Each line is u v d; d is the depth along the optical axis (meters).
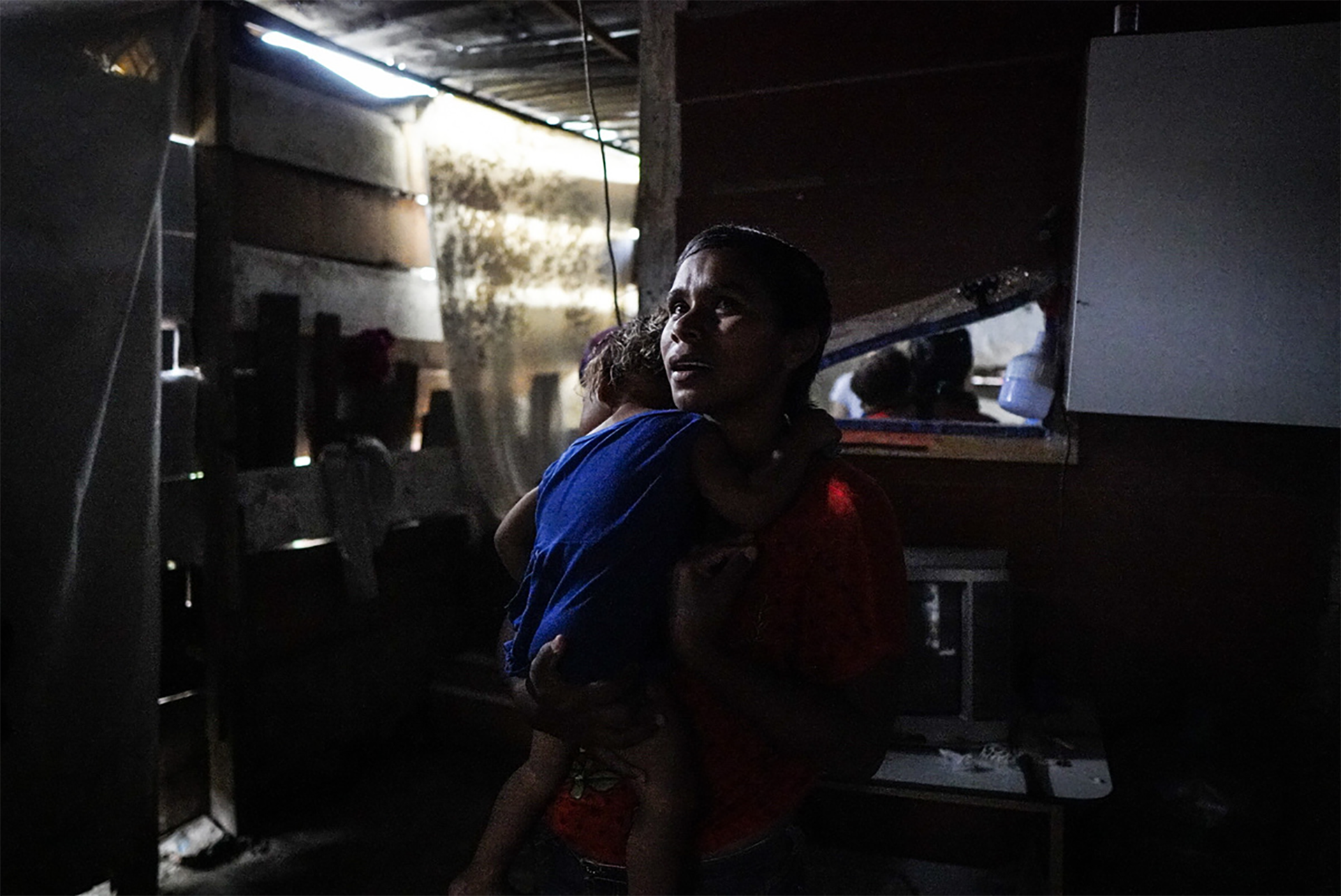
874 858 2.68
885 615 1.12
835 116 2.80
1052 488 2.66
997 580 2.33
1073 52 2.57
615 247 5.43
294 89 3.39
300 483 3.34
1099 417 2.61
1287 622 2.48
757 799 1.17
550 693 1.12
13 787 2.24
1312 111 2.19
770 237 1.22
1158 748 2.46
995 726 2.32
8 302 2.13
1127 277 2.37
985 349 3.28
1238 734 2.49
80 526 2.37
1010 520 2.71
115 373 2.43
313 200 3.48
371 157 3.80
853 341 2.81
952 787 2.11
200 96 2.96
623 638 1.14
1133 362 2.39
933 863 2.66
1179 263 2.33
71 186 2.25
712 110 2.93
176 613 3.05
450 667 3.97
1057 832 2.07
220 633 3.06
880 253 2.79
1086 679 2.66
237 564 3.05
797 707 1.08
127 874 2.56
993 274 2.69
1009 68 2.63
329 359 3.54
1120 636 2.62
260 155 3.22
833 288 2.83
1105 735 2.65
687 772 1.14
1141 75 2.30
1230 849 2.36
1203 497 2.54
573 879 1.29
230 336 3.02
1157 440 2.56
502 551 1.43
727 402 1.21
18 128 2.15
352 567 3.51
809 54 2.82
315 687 3.42
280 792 3.29
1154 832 2.42
